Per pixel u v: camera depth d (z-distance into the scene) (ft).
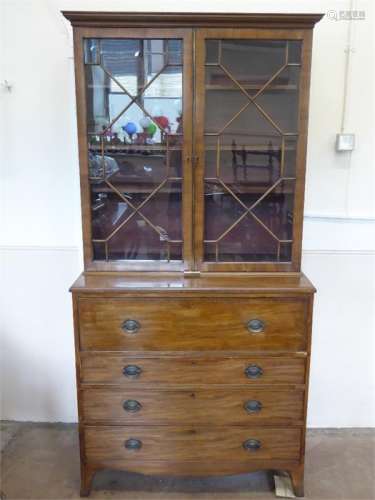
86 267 5.61
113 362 5.33
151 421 5.50
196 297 5.15
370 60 6.14
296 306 5.21
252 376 5.37
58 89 6.27
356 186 6.49
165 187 5.44
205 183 5.41
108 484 5.96
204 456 5.63
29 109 6.33
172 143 5.32
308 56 5.05
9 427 7.10
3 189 6.58
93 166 5.41
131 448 5.59
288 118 5.29
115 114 5.28
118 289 5.10
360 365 7.00
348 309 6.84
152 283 5.27
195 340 5.29
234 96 5.23
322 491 5.81
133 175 5.44
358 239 6.63
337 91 6.23
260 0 6.02
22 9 6.08
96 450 5.60
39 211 6.63
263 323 5.24
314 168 6.44
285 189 5.45
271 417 5.50
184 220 5.47
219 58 5.09
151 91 5.21
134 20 4.90
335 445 6.73
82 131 5.24
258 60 5.13
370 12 6.01
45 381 7.16
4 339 7.03
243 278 5.49
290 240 5.56
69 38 6.13
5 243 6.73
